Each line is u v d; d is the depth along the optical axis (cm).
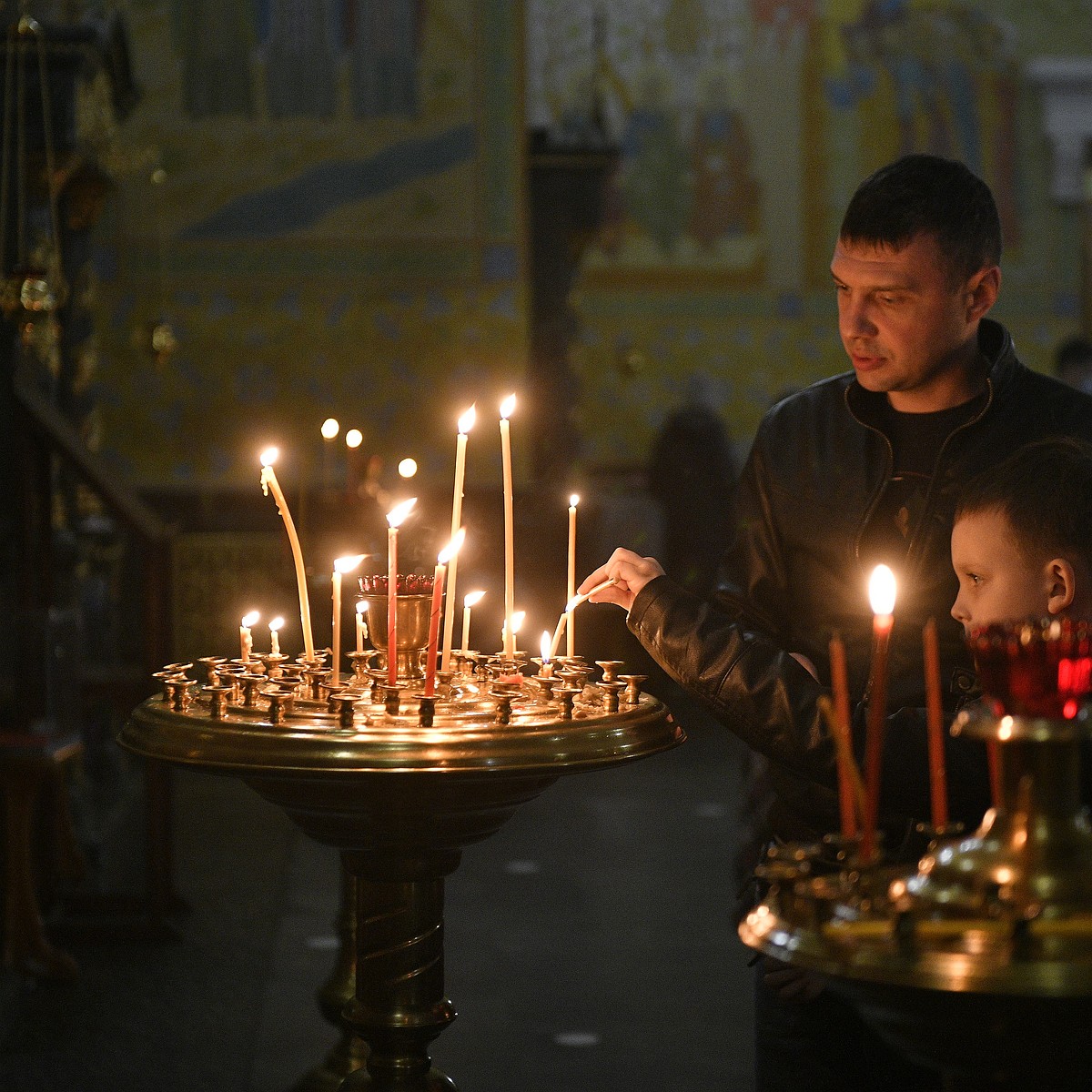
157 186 984
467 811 190
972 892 124
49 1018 443
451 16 995
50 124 565
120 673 544
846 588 219
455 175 998
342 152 992
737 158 1413
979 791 179
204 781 823
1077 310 1430
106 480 516
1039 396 211
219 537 973
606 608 997
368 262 995
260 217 989
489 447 991
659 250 1414
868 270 195
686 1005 465
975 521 169
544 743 176
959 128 1420
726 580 231
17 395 501
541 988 480
